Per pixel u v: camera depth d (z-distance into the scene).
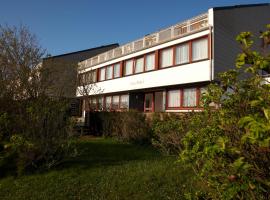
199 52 18.14
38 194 6.28
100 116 16.78
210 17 17.77
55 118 8.29
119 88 25.72
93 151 10.58
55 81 14.77
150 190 6.18
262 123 1.87
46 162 7.88
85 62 32.09
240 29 19.84
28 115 8.09
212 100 3.51
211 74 17.06
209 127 3.07
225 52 18.19
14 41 13.66
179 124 8.32
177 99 20.25
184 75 18.92
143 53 23.03
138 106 24.95
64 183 6.77
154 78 21.53
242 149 2.47
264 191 2.40
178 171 7.14
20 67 11.62
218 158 2.70
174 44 20.06
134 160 8.97
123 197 6.01
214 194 3.03
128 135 13.64
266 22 22.69
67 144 8.35
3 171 7.67
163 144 10.16
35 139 7.78
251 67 2.34
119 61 26.09
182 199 5.59
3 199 6.16
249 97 2.91
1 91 9.22
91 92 28.61
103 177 7.07
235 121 2.81
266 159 2.39
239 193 2.54
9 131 7.98
